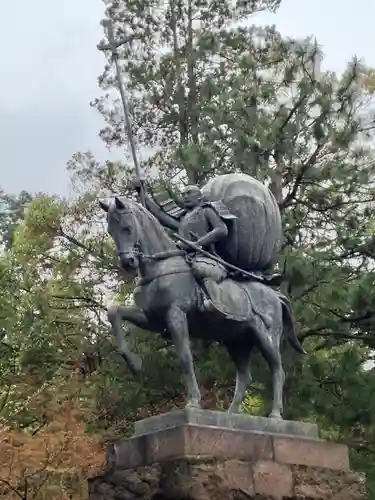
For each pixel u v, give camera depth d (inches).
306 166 708.7
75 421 665.0
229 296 451.2
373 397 642.2
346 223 720.3
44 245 778.8
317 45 727.1
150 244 442.0
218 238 463.5
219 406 706.8
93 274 771.4
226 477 410.0
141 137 848.3
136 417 700.0
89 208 777.6
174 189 702.5
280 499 424.2
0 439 624.1
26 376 709.9
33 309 738.2
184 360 429.4
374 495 663.1
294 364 655.1
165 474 405.4
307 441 446.3
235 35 800.3
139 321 441.1
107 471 431.2
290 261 642.8
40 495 627.2
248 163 695.7
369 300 650.2
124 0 842.8
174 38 847.7
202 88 767.1
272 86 727.7
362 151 719.7
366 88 729.6
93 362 732.0
